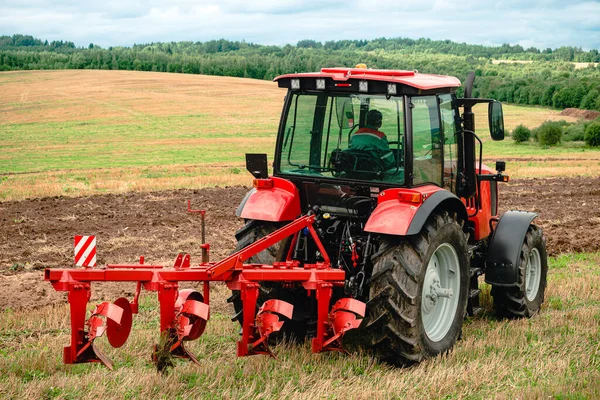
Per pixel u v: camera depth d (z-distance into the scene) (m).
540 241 7.89
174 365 5.55
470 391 5.30
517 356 6.17
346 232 6.34
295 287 6.22
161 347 5.29
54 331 7.09
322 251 5.96
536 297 7.91
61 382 5.39
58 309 7.82
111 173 29.45
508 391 5.28
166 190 20.81
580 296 8.71
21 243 12.43
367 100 6.14
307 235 6.38
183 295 5.81
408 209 5.82
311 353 6.18
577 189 21.75
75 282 5.08
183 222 14.80
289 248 6.40
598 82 96.38
